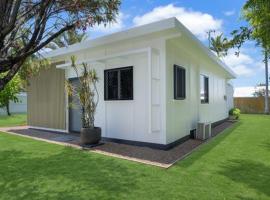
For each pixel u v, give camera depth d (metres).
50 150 6.75
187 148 7.11
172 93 7.44
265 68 22.92
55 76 10.31
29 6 4.72
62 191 3.84
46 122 10.84
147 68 7.20
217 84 13.95
